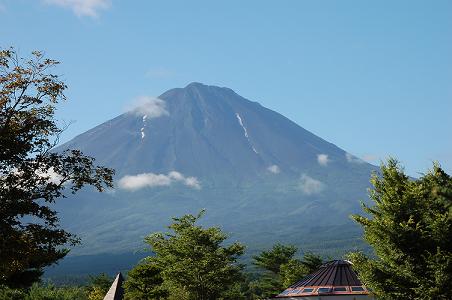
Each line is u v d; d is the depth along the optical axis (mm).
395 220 30047
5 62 28094
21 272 35062
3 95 27531
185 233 51000
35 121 27734
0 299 47500
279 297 47812
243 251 52625
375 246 30750
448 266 27906
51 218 27531
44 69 28734
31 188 27281
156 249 51844
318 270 49125
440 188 19750
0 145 26375
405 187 29984
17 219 27281
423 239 28953
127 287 58094
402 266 29375
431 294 27969
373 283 30141
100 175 28578
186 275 50281
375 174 31656
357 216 31219
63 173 27906
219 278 50438
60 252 32719
